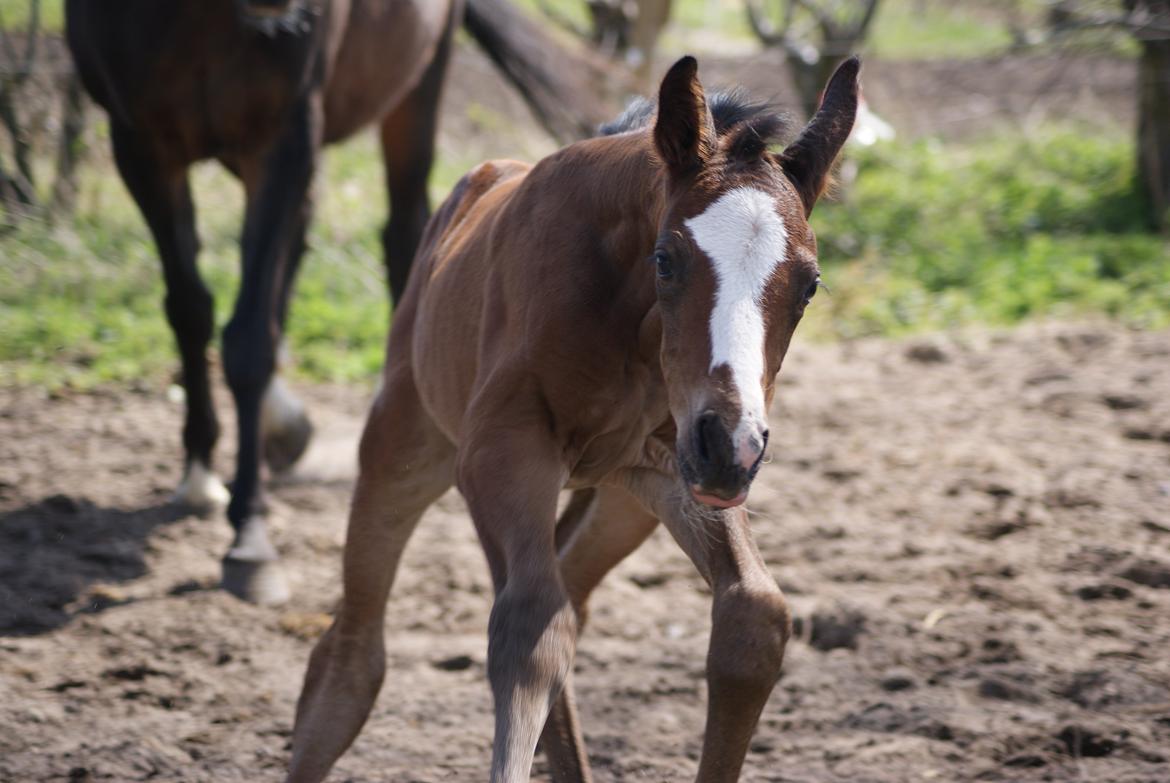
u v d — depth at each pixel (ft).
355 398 43.86
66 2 33.94
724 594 16.24
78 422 40.86
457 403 19.40
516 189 19.42
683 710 24.23
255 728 23.40
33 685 24.98
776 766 21.86
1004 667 25.13
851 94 16.51
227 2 30.45
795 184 15.97
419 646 27.12
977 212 64.85
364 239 56.59
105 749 22.07
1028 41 66.59
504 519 16.55
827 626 27.37
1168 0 61.57
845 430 40.86
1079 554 30.66
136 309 50.08
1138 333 49.21
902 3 109.29
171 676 25.48
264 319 31.14
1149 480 35.60
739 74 79.71
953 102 83.25
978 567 30.48
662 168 16.39
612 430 17.95
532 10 89.86
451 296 19.72
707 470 14.34
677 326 15.28
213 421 35.01
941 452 38.27
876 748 22.03
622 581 30.68
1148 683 24.22
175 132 32.63
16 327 47.19
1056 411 41.68
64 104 53.88
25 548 31.71
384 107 37.86
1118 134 76.95
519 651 15.55
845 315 53.26
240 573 29.37
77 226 53.83
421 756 22.40
